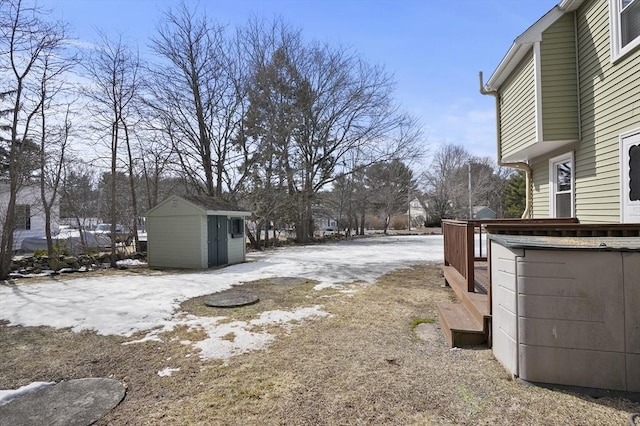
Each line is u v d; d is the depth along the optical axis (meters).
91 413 2.37
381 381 2.70
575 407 2.21
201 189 15.11
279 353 3.40
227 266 9.92
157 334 4.04
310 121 19.72
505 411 2.19
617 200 4.66
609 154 4.80
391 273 8.25
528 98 5.98
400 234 28.39
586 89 5.25
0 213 11.77
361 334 3.92
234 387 2.70
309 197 20.62
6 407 2.47
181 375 2.96
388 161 22.08
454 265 5.55
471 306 3.76
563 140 5.51
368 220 36.97
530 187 7.73
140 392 2.68
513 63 6.48
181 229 9.67
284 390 2.62
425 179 34.38
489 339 3.31
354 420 2.18
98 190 14.27
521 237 2.91
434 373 2.80
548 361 2.47
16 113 8.61
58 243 11.87
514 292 2.61
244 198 15.93
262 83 16.16
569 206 6.05
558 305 2.46
